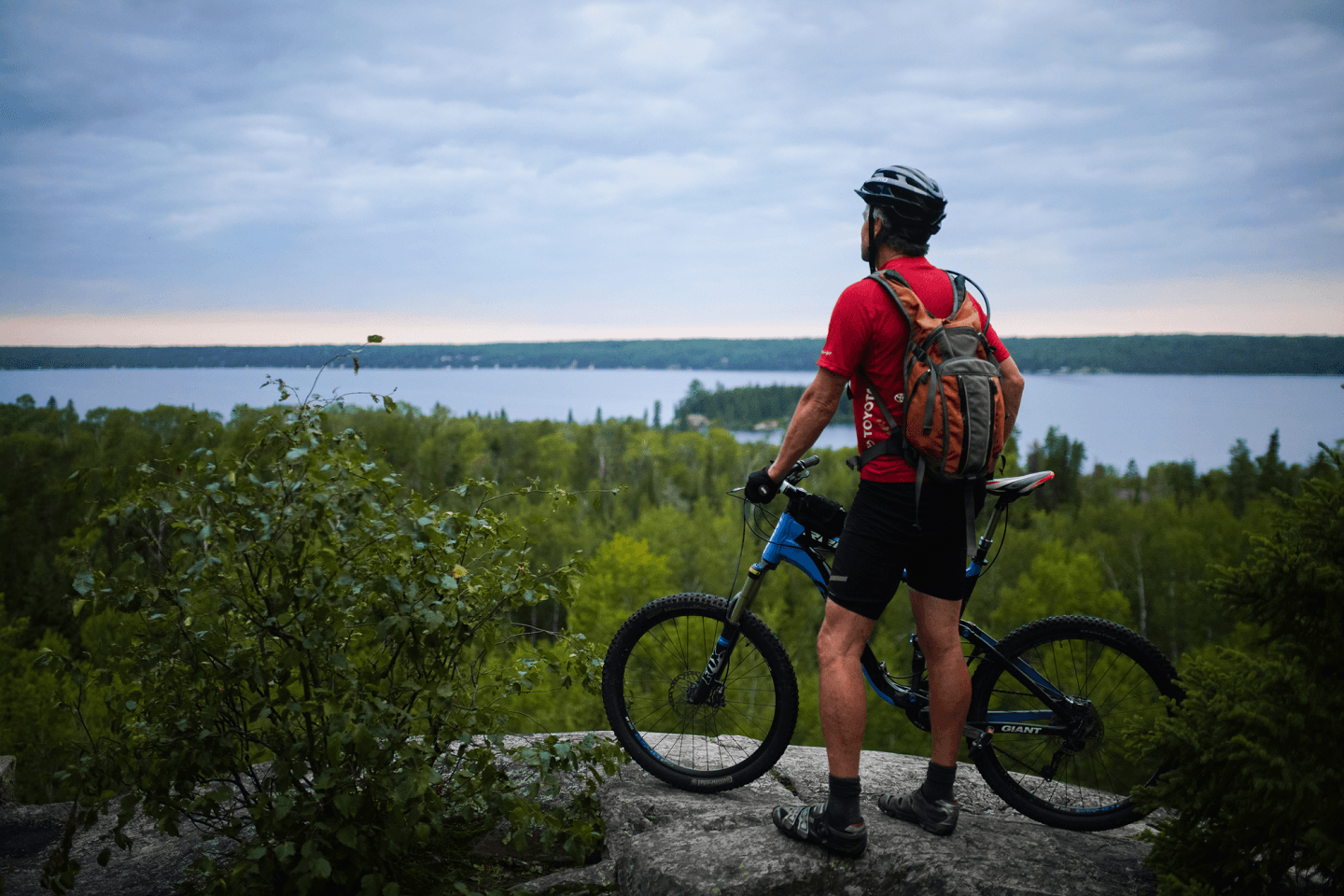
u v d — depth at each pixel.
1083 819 2.54
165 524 2.20
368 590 2.29
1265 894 1.91
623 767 2.93
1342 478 1.95
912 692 2.57
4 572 50.44
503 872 2.52
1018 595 36.75
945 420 2.04
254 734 2.27
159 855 2.72
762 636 2.71
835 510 2.54
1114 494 84.00
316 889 2.29
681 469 79.81
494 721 2.42
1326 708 1.76
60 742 2.25
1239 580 1.97
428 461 69.06
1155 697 2.40
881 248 2.33
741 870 2.19
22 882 2.63
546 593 2.54
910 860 2.17
